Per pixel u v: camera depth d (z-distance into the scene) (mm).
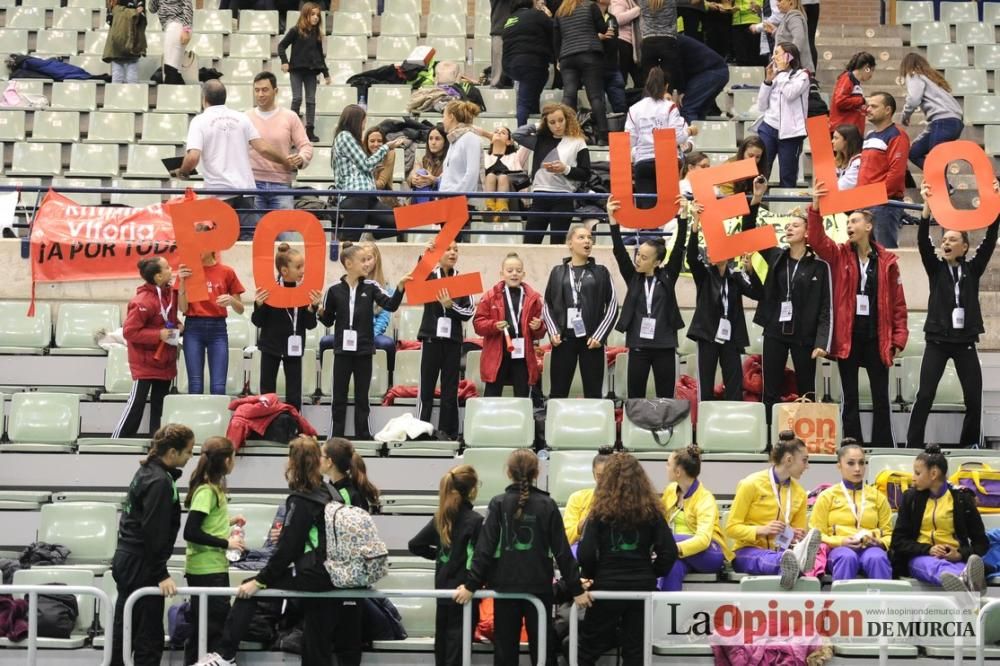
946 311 35156
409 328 40500
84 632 28938
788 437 30094
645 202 42344
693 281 40562
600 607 27453
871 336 35500
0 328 39719
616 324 38156
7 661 28125
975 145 34594
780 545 29750
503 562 26984
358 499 28266
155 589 26875
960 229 34375
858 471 30125
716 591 29234
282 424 34625
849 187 41188
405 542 32969
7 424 35500
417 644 28734
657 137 35062
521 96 49375
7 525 32781
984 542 29781
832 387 38438
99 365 39344
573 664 27156
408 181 46531
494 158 45375
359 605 28125
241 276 41000
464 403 37188
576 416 34969
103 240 40875
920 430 35531
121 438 34938
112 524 31375
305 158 42188
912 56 46344
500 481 33344
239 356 37719
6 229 43594
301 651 27938
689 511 29641
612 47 49562
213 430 34656
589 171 41531
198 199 35719
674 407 35000
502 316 36000
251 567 29750
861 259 35688
